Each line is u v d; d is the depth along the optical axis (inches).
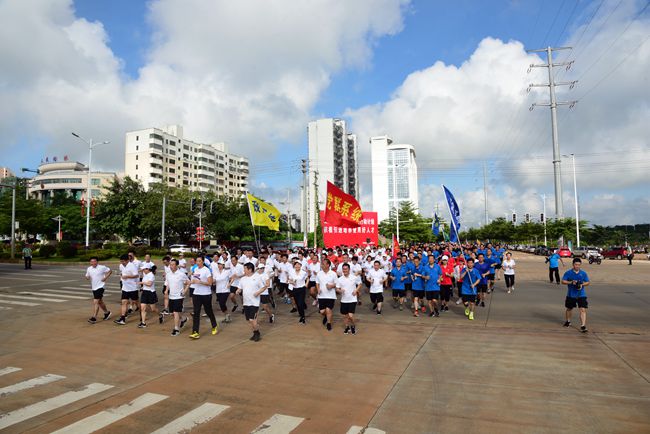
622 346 323.9
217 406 214.2
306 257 613.6
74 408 211.9
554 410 205.8
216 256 495.8
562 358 293.7
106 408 212.1
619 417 196.9
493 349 320.5
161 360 296.5
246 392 233.8
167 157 4010.8
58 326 415.5
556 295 623.2
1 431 185.8
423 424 192.1
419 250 942.4
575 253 1884.8
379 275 481.4
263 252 538.6
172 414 204.4
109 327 411.2
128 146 3907.5
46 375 263.9
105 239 2977.4
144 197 2161.7
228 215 2452.0
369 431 185.8
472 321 434.3
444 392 231.6
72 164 4655.5
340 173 3398.1
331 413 205.0
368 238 1051.3
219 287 434.6
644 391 229.3
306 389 237.8
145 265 442.0
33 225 1998.0
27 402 219.8
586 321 423.8
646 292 637.9
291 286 439.2
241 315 476.1
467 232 4404.5
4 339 359.9
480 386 240.4
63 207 2901.1
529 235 2987.2
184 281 382.9
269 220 710.5
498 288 719.7
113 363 289.6
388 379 253.8
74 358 301.4
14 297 623.2
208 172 4503.0
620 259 1819.6
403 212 2453.2
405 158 3437.5
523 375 258.5
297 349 325.7
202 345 339.3
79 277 922.7
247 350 323.3
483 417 198.8
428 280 466.0
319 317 466.3
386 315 476.4
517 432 183.2
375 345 336.8
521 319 440.1
